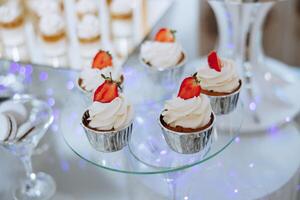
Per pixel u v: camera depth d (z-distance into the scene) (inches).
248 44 38.0
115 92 25.9
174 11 45.6
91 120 25.6
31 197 30.1
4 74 38.1
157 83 32.2
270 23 60.0
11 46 39.9
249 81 38.9
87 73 29.5
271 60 46.8
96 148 26.1
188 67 37.6
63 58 37.6
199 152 25.6
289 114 38.0
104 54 29.7
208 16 56.8
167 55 31.2
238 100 29.8
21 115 29.1
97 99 25.9
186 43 44.8
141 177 31.6
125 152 26.0
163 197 30.1
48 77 37.4
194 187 30.5
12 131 27.5
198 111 25.1
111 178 31.5
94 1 41.0
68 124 28.4
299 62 59.7
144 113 29.5
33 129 28.4
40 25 38.1
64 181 31.2
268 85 41.7
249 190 30.3
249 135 35.4
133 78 33.4
